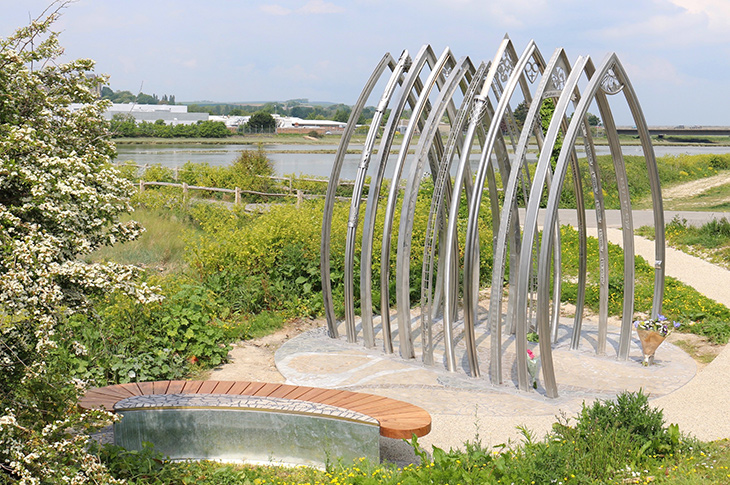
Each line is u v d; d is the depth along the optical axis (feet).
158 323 25.03
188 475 15.94
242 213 53.06
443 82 28.48
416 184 26.11
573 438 17.40
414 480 14.57
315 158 165.17
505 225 23.95
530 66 26.08
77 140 14.15
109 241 13.52
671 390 23.61
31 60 13.41
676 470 16.06
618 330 32.14
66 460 13.28
